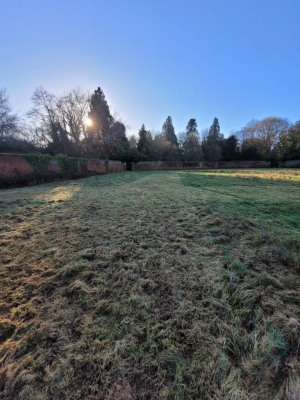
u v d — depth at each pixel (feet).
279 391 2.95
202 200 15.46
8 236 9.42
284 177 33.63
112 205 15.02
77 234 9.43
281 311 4.37
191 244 7.93
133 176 49.03
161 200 16.21
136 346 3.70
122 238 8.75
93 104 76.59
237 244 7.79
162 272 6.06
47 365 3.42
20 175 30.81
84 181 37.68
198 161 95.81
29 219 12.08
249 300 4.75
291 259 6.47
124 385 3.08
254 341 3.69
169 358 3.46
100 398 2.90
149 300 4.91
